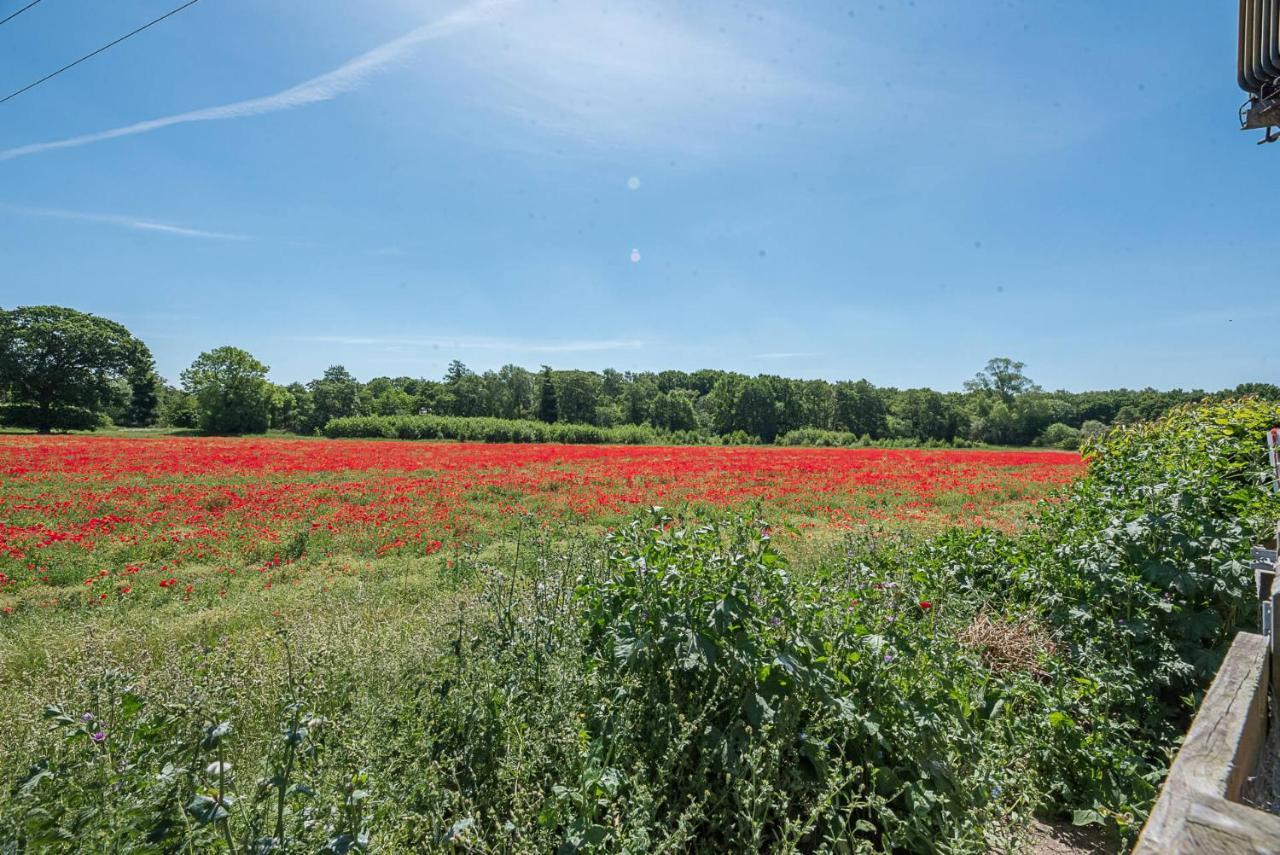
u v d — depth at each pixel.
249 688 3.13
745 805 2.11
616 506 12.27
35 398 57.38
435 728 2.69
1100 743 2.84
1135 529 3.79
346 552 8.71
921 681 2.89
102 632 4.42
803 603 3.23
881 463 24.88
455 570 6.77
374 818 2.03
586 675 2.81
